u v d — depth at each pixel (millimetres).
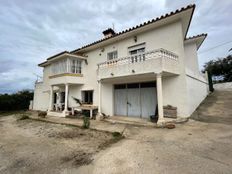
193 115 8812
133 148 4734
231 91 14352
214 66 25312
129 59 9375
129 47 11391
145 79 10344
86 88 14328
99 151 4750
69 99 15719
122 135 6406
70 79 13531
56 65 15055
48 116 14094
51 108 15594
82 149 4996
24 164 4012
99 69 11188
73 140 6066
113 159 4023
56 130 8023
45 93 20047
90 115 11750
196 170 3166
